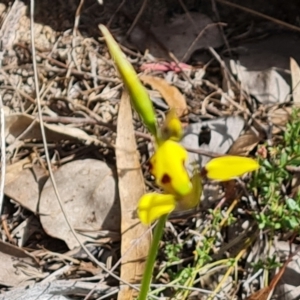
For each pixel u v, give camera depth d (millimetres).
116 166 442
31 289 404
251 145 456
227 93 496
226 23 542
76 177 441
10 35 526
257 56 516
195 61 521
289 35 533
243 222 432
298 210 402
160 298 400
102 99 492
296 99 485
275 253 421
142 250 416
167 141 269
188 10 545
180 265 421
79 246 427
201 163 450
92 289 408
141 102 268
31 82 504
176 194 265
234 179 435
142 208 260
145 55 521
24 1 542
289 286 410
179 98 488
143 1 545
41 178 446
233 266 406
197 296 409
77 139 462
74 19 535
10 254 423
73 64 510
